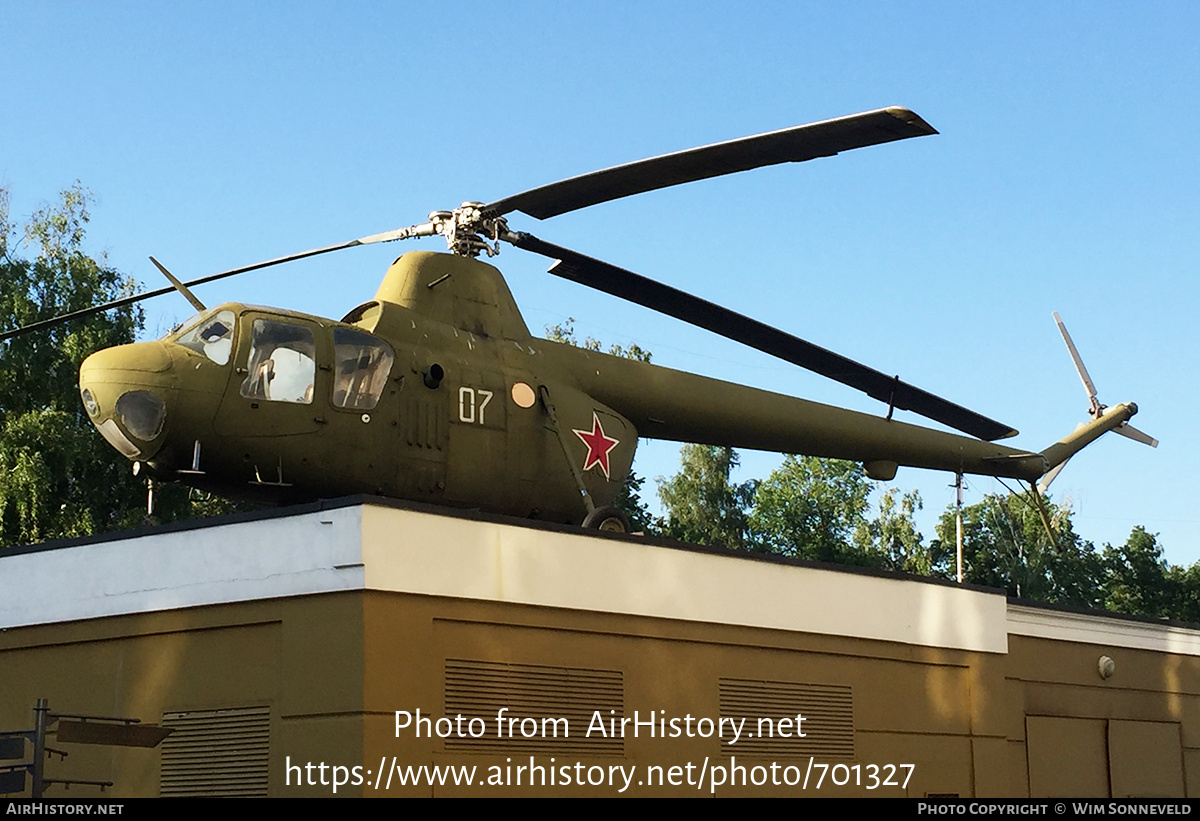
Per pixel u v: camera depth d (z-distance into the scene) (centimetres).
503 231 1546
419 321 1428
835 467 6694
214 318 1311
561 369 1566
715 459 5703
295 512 1161
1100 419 2292
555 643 1236
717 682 1370
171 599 1232
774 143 1271
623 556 1305
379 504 1126
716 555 1391
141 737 1114
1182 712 1938
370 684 1091
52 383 3341
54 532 3177
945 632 1605
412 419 1374
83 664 1292
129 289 3588
